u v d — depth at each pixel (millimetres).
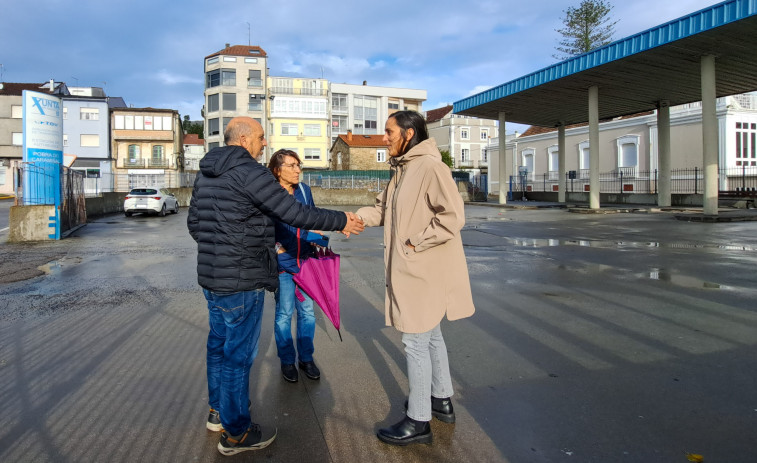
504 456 2404
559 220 16938
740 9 13062
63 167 13586
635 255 8695
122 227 16141
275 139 59781
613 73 19188
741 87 21250
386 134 2738
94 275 7355
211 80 60469
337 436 2641
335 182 39250
